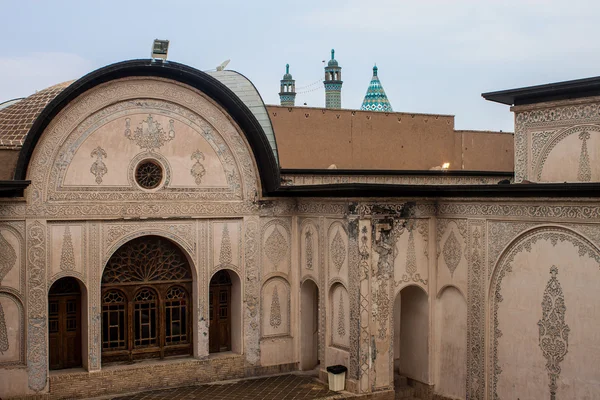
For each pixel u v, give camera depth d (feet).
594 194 33.91
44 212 41.06
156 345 45.83
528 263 38.09
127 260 44.86
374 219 42.42
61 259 41.70
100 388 42.65
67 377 41.68
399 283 43.42
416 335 45.37
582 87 38.22
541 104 40.91
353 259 42.55
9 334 40.37
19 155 39.37
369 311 42.39
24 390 40.55
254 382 45.80
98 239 42.75
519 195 37.81
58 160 41.47
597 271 34.37
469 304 41.78
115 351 44.60
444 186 42.37
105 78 42.37
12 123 44.04
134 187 43.75
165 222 44.70
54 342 43.06
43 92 47.29
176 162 45.01
